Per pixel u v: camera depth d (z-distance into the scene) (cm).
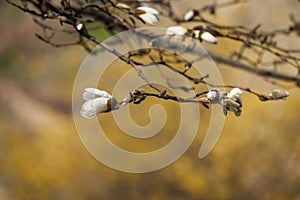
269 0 1405
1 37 2134
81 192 1511
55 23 968
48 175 1538
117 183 1494
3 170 1577
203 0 877
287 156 1428
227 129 1422
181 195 1462
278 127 1416
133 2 539
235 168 1437
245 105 1392
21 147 1609
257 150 1428
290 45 1198
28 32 2081
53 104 1933
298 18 1340
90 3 501
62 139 1571
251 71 635
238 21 1408
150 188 1477
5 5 2078
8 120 1852
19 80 2022
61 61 2014
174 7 901
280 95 446
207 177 1438
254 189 1438
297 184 1430
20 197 1554
